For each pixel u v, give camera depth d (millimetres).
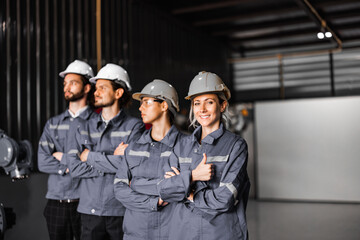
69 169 2500
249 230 5043
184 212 1855
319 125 7566
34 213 3576
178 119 6398
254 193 8117
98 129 2609
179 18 6723
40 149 2781
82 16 4332
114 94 2570
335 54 8289
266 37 8148
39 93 3727
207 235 1779
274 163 7855
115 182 2100
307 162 7617
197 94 1922
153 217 1993
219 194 1751
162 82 2146
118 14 4980
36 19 3740
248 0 6062
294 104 7770
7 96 3410
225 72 8711
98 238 2432
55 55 3930
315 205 7070
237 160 1845
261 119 8000
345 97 7430
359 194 7219
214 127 1947
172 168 1922
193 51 7129
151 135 2172
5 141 2590
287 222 5543
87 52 4359
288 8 6512
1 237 2646
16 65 3508
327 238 4570
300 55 8555
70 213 2729
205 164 1791
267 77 8789
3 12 3404
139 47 5410
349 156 7332
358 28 7297
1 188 3234
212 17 6996
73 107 2871
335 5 6285
